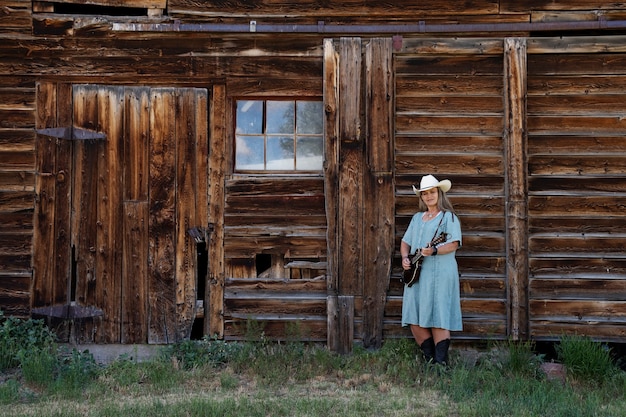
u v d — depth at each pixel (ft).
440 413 18.22
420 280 21.98
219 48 24.08
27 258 23.68
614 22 23.50
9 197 23.75
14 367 22.47
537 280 23.39
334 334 23.43
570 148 23.58
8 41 23.93
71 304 23.63
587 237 23.43
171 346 23.45
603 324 23.17
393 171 23.65
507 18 23.91
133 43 24.04
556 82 23.71
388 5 24.06
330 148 23.68
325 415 18.08
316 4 24.11
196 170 23.94
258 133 24.54
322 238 23.86
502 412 18.34
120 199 23.81
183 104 23.95
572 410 18.34
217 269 23.85
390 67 23.72
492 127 23.77
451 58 23.88
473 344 23.47
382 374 21.83
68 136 23.73
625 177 23.45
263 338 23.48
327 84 23.72
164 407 18.44
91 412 18.16
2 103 23.90
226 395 20.02
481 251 23.56
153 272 23.72
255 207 23.98
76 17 23.98
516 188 23.30
